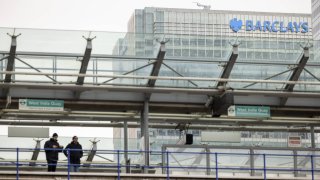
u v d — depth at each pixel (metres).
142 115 37.75
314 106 38.41
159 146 41.25
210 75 36.59
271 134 51.66
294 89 37.78
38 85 35.16
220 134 38.62
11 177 32.25
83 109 37.97
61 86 35.38
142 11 164.62
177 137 57.44
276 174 38.16
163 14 165.12
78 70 35.59
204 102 37.53
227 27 172.50
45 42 35.31
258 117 38.84
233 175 36.56
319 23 159.38
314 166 38.53
